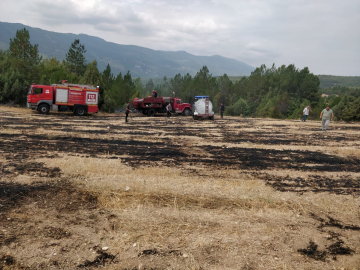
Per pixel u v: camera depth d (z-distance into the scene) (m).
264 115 73.44
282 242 4.04
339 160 9.66
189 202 5.39
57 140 12.02
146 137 14.13
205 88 76.94
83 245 3.79
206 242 3.94
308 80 90.62
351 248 3.95
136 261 3.48
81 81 33.91
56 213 4.72
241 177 7.35
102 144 11.61
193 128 19.91
